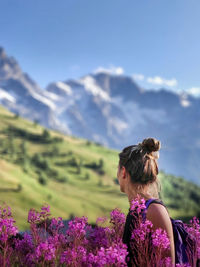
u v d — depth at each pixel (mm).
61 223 2152
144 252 1916
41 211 2055
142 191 2346
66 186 166250
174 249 2129
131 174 2357
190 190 143250
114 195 160250
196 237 2270
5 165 150375
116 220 2332
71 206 126812
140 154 2354
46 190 135750
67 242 2170
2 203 1920
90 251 2076
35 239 2018
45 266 1863
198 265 2148
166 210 2201
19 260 2000
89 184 180625
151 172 2344
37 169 185750
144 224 1990
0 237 1908
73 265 1819
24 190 113312
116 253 1673
